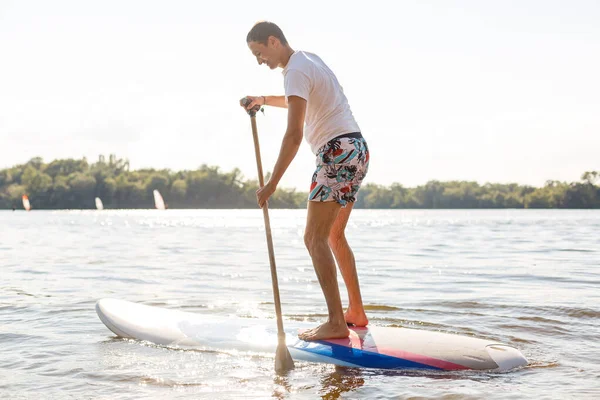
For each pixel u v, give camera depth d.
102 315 4.48
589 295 6.20
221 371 3.43
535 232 22.36
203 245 15.23
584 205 120.38
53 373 3.38
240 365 3.55
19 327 4.64
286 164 3.63
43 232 22.97
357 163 3.73
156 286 7.02
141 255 11.73
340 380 3.24
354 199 3.86
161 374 3.37
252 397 2.96
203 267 9.27
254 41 3.82
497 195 130.00
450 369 3.41
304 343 3.77
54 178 118.69
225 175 125.38
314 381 3.23
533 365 3.53
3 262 10.07
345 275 4.07
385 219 51.03
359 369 3.44
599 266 9.25
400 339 3.76
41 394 3.01
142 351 3.89
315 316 5.11
